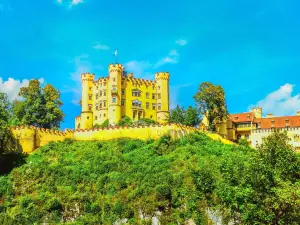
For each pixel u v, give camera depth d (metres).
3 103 112.06
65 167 84.31
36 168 83.62
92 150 92.81
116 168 82.88
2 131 89.06
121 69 129.00
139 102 130.00
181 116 113.19
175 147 88.94
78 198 73.19
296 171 52.44
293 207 45.97
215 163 72.44
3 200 76.06
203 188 67.25
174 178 72.50
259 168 49.94
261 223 47.72
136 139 95.38
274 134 55.56
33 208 71.88
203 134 97.44
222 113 112.56
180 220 66.19
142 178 76.38
